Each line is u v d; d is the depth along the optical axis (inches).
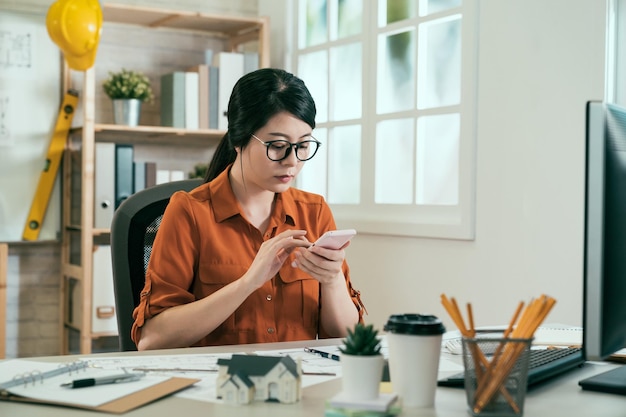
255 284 63.9
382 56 137.4
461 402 44.8
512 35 109.0
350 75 148.7
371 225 133.6
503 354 40.7
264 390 44.4
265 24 153.8
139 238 74.9
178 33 159.6
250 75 69.4
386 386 46.9
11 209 143.1
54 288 149.3
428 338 43.2
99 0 144.8
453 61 129.2
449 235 118.0
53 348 149.4
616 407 44.9
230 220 72.1
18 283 146.6
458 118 126.5
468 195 115.3
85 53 132.2
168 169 158.6
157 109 157.5
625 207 47.1
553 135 103.1
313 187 156.3
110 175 140.1
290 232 64.4
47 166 144.6
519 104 108.0
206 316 64.3
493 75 112.1
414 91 129.2
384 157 138.2
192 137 155.0
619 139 46.5
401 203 131.0
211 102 150.9
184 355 58.3
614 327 46.2
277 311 71.1
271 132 67.9
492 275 112.0
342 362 42.0
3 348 135.0
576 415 42.8
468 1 116.0
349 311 72.6
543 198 104.3
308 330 72.6
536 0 105.6
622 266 46.9
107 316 138.5
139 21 152.1
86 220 135.6
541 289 104.4
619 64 98.9
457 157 126.7
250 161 69.3
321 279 66.3
